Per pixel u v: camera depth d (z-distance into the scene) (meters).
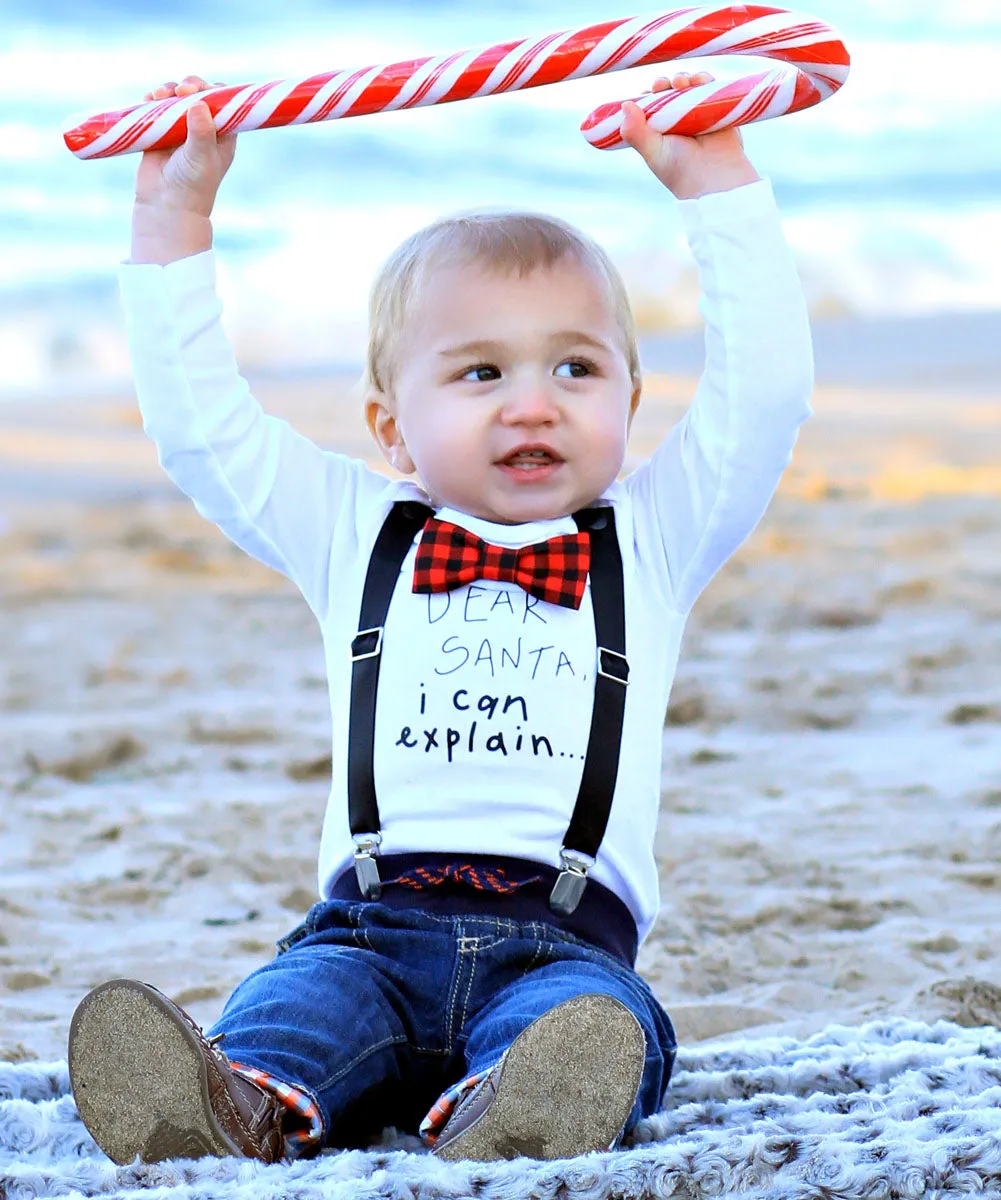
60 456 17.05
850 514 12.09
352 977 2.45
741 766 5.64
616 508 2.79
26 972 3.66
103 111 2.76
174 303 2.77
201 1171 2.15
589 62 2.62
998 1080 2.55
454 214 2.91
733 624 8.38
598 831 2.57
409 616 2.68
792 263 2.70
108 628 9.20
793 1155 2.14
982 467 14.20
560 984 2.39
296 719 6.67
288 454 2.87
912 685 6.85
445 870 2.53
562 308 2.70
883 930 3.87
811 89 2.63
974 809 5.00
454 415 2.70
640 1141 2.44
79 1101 2.21
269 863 4.57
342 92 2.66
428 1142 2.32
